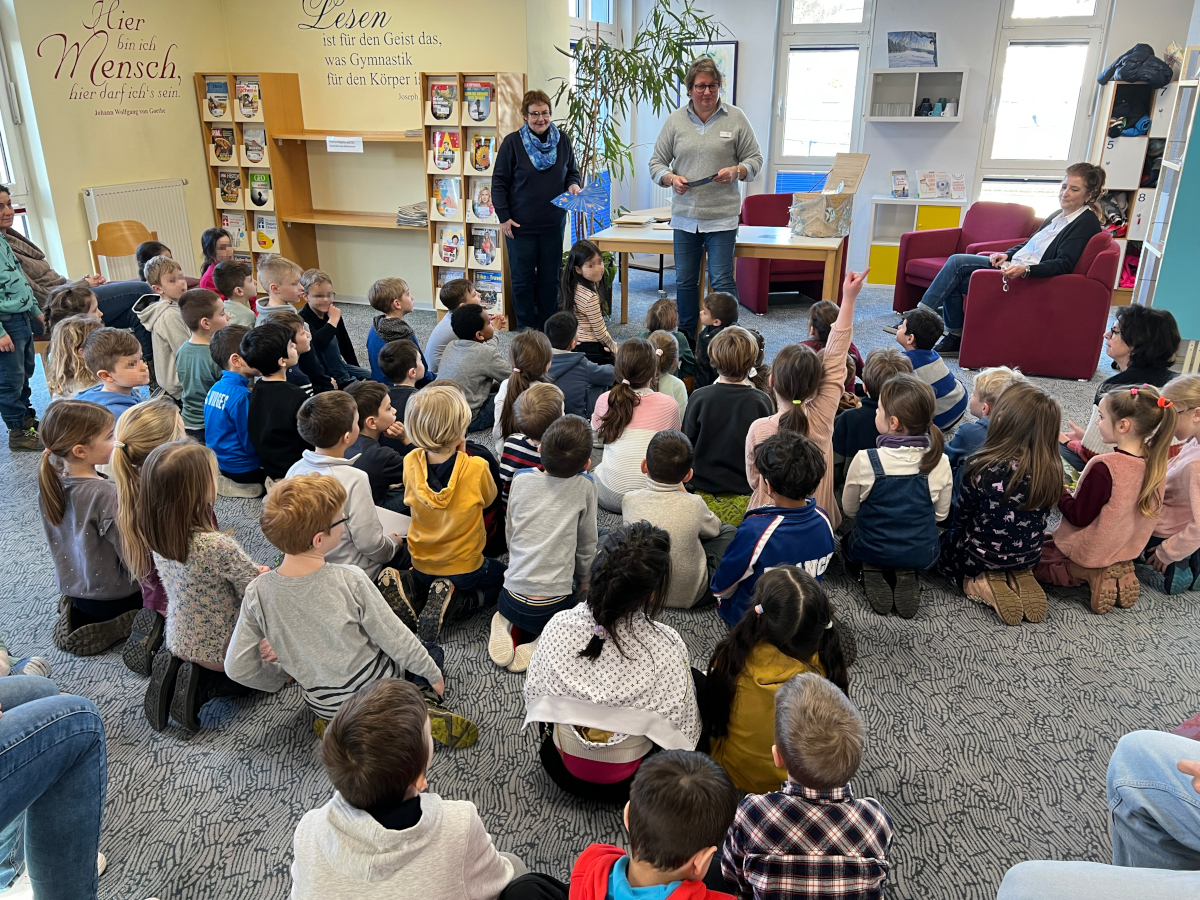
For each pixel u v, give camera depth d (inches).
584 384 145.7
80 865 53.4
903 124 289.7
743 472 114.9
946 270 209.5
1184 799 51.8
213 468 77.9
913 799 74.5
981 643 97.3
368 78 237.6
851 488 101.3
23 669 86.9
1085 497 100.1
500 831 70.9
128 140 219.5
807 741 51.1
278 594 71.3
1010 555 101.3
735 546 86.2
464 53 226.4
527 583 88.2
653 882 45.3
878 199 285.6
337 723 47.3
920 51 278.2
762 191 315.3
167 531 74.9
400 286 162.2
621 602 63.2
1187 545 102.7
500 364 154.0
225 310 153.6
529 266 213.6
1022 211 236.5
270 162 236.8
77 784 51.8
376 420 112.2
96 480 89.7
